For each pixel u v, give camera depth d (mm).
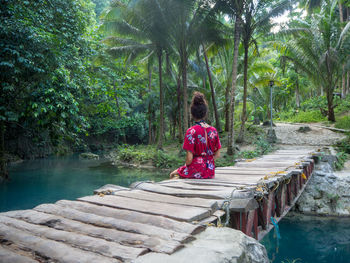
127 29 13656
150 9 11445
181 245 1402
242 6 11070
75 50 9078
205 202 2229
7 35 6441
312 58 15555
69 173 11922
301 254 5016
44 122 7820
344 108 17969
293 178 5398
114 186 2971
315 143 12500
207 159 3303
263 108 27906
